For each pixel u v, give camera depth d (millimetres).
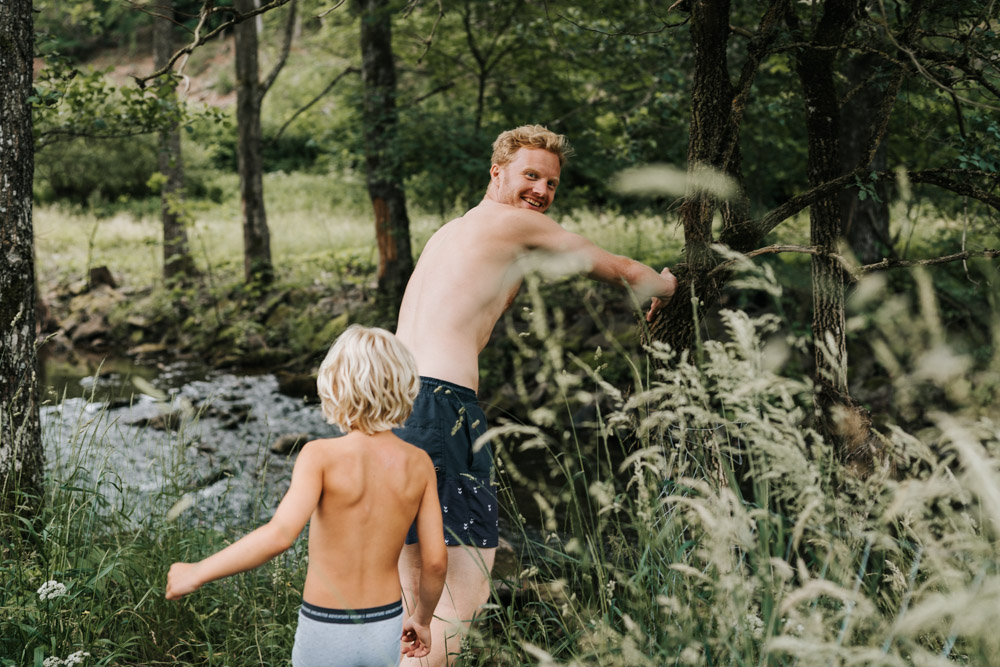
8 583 3018
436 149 10578
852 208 7500
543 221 2855
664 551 2223
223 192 23672
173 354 11969
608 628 1994
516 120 10750
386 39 11000
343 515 2184
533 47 9984
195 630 3189
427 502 2320
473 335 2771
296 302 12266
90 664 2664
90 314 13047
